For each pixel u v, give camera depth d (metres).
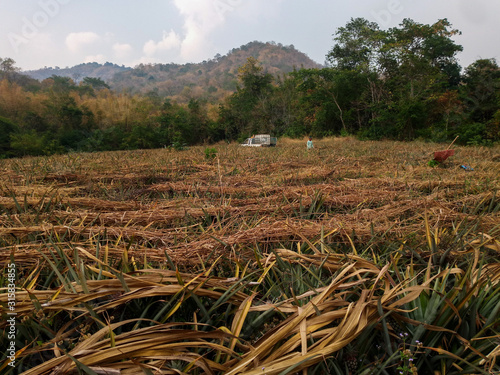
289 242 2.79
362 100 32.09
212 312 1.77
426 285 1.75
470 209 3.83
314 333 1.46
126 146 32.84
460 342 1.61
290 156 11.03
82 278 1.60
